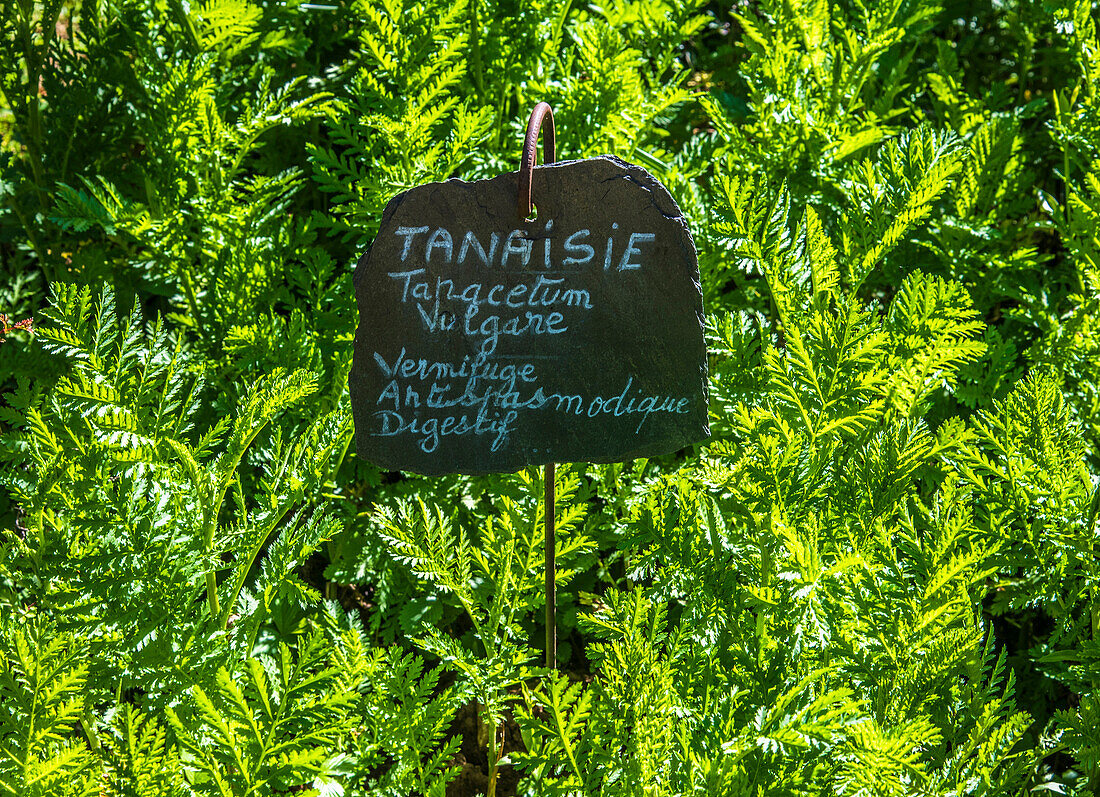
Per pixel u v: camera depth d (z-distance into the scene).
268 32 3.11
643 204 1.85
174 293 2.95
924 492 2.47
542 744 2.20
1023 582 2.31
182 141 2.71
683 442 1.97
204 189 2.74
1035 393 2.21
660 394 1.94
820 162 2.82
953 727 1.89
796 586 1.86
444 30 2.69
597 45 2.79
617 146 2.83
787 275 2.24
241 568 2.01
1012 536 2.18
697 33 3.90
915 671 1.84
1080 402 2.56
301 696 1.75
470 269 1.88
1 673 1.68
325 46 3.44
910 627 1.83
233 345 2.65
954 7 3.75
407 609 2.47
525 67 2.99
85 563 1.77
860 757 1.67
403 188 2.46
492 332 1.92
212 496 1.91
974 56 3.87
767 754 1.71
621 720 1.80
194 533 1.87
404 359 1.92
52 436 1.92
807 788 1.69
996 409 2.45
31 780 1.59
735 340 2.34
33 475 1.99
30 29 3.06
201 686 1.79
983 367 2.78
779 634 1.92
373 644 2.62
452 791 2.28
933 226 2.89
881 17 2.97
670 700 1.77
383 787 1.84
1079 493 2.10
